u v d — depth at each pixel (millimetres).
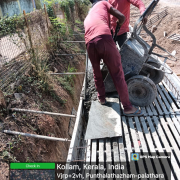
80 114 3426
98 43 2762
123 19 2980
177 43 9945
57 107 5035
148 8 2912
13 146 3361
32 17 5258
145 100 3379
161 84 4367
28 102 4336
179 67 8320
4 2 10867
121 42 4105
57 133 4590
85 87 3971
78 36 9422
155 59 3781
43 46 5730
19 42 4797
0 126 3510
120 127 2859
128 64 3367
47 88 4949
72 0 9609
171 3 14578
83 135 3525
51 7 6516
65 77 6148
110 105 3354
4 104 3773
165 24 11586
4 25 4430
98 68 3096
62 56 6797
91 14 2984
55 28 6605
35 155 3662
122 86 2947
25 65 4820
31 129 3924
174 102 3748
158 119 3234
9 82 4359
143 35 11406
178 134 2867
